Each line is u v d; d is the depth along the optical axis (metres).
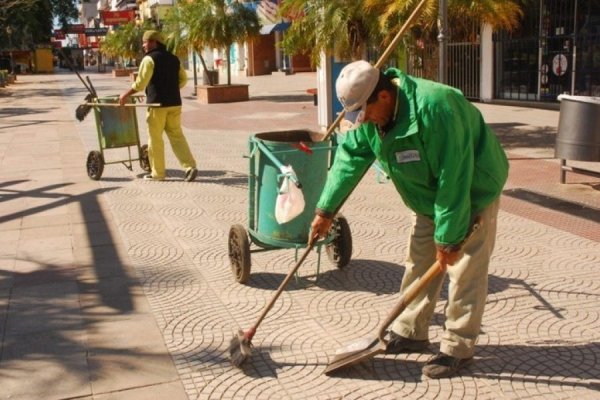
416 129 3.04
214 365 3.78
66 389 3.57
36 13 54.72
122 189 8.33
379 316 4.37
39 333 4.27
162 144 8.62
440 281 3.70
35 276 5.33
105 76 50.03
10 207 7.67
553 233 6.04
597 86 15.16
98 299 4.81
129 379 3.66
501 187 3.35
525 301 4.50
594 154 7.40
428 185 3.28
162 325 4.33
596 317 4.21
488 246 3.42
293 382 3.58
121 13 64.94
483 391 3.41
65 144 12.68
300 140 5.25
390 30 10.27
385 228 6.38
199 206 7.39
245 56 40.44
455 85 19.50
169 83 8.38
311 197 4.86
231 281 5.09
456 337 3.54
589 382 3.46
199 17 20.89
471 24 14.73
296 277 5.09
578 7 15.27
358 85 3.02
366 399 3.38
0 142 13.43
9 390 3.58
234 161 10.18
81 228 6.66
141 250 5.90
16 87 37.31
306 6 11.66
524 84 17.23
